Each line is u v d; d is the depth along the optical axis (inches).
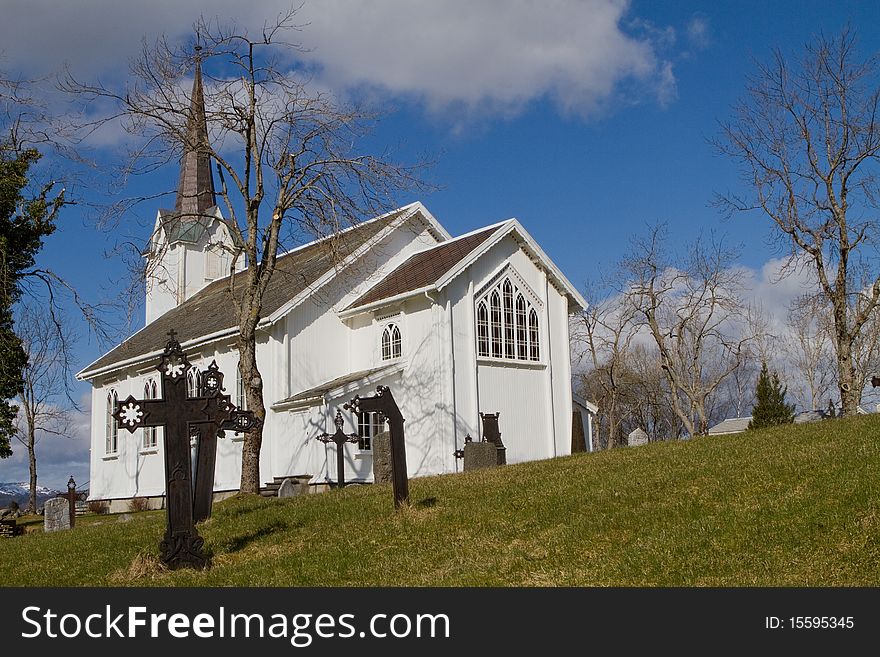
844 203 1541.6
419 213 1460.4
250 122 1046.4
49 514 1006.4
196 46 1031.6
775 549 440.1
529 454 1283.2
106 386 1733.5
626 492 592.7
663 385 3011.8
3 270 1156.5
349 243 1249.4
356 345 1349.7
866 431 705.0
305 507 725.9
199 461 743.7
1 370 1397.6
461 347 1237.1
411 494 705.6
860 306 1815.9
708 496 549.0
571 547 493.4
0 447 1577.3
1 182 1316.4
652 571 435.8
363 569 506.9
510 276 1320.1
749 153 1596.9
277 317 1263.5
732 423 2878.9
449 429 1190.3
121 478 1641.2
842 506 479.8
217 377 748.0
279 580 499.2
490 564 484.1
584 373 2925.7
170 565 547.8
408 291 1238.9
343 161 1041.5
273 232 1063.0
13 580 589.9
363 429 1226.6
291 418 1249.4
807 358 2957.7
